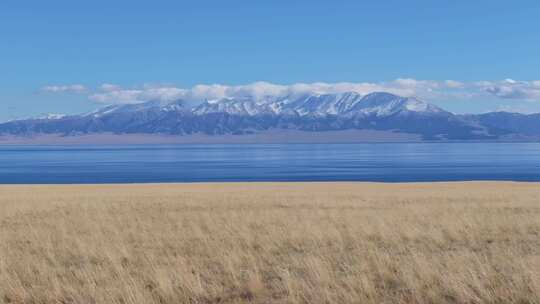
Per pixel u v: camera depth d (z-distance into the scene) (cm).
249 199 4138
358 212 2917
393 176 13425
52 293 1236
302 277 1380
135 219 2761
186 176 14225
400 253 1722
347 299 1139
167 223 2575
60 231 2286
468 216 2600
